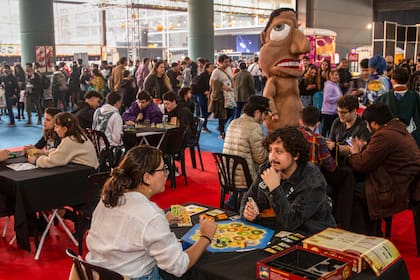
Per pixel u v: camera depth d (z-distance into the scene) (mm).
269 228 2271
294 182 2330
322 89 8234
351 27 19297
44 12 12891
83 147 3867
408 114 4434
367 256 1731
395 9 20375
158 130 5574
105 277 1776
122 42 24766
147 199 1891
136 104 6355
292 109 5562
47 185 3574
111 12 24422
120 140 5305
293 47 5430
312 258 1769
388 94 4520
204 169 6473
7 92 10523
